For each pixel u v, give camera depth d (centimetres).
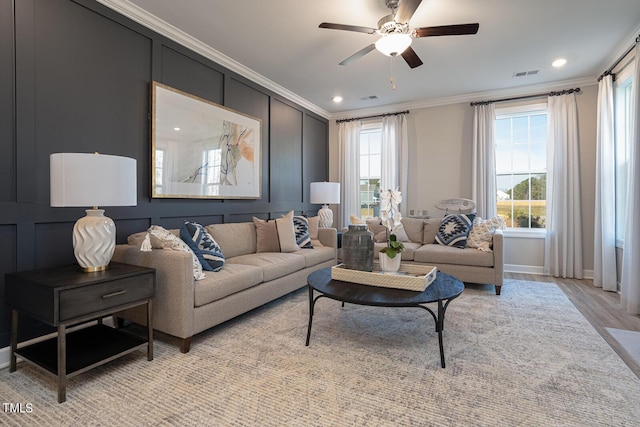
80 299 174
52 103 229
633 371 194
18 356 198
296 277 343
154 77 297
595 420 149
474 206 470
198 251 264
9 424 148
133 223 285
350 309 311
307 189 545
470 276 372
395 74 416
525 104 468
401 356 213
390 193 264
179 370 196
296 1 265
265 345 230
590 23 296
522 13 280
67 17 237
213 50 350
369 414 154
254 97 424
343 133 586
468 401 164
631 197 310
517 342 235
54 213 230
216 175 361
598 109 395
